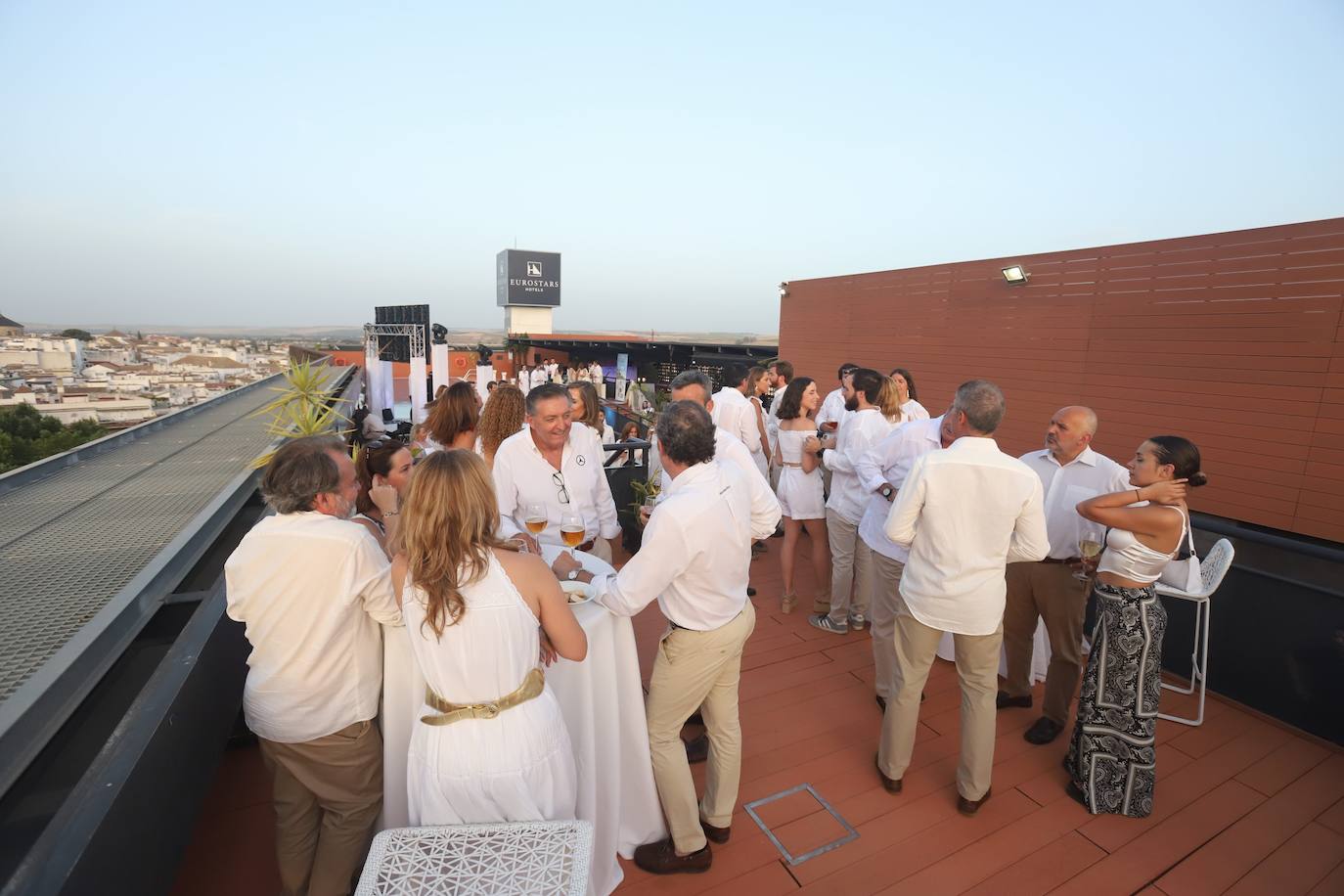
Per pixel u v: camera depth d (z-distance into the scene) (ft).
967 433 7.33
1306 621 9.55
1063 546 8.93
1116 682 7.65
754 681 10.82
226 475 16.61
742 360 52.47
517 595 4.70
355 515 7.34
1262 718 10.05
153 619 6.99
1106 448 19.13
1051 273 20.67
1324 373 14.10
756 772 8.48
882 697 9.96
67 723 5.34
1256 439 15.43
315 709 5.24
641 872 6.83
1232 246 15.74
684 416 6.03
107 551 9.89
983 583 7.17
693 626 6.26
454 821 4.70
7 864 3.94
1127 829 7.59
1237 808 8.00
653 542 5.74
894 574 9.58
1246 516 15.66
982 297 23.30
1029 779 8.46
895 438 10.50
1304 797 8.22
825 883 6.67
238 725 8.59
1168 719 10.02
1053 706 9.27
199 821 7.25
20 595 8.00
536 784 4.81
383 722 5.79
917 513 7.47
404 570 4.73
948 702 10.32
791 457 13.01
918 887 6.64
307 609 5.05
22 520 11.69
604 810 6.41
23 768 4.44
